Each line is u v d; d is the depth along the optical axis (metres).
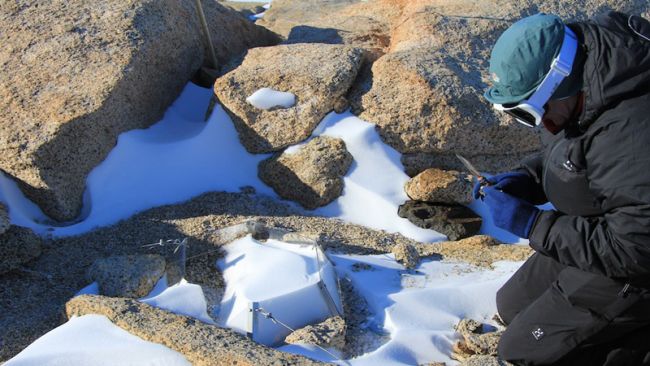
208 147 4.92
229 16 6.59
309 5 8.78
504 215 2.93
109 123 4.64
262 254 3.85
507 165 4.88
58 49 4.95
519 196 3.37
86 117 4.45
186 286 3.56
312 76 4.95
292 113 4.88
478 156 4.88
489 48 5.50
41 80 4.74
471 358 3.15
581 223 2.78
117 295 3.61
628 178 2.51
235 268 3.82
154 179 4.74
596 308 2.88
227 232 4.14
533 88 2.63
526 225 2.90
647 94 2.51
